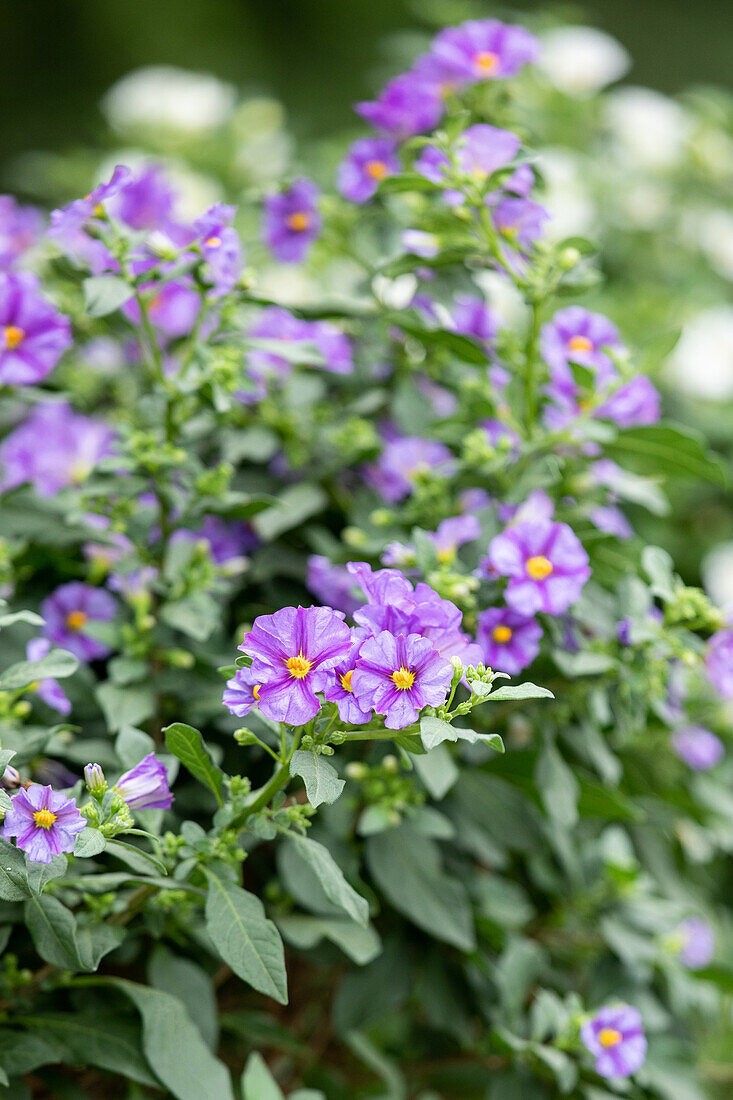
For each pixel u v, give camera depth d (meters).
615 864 0.93
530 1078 0.88
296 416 0.93
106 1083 0.87
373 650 0.73
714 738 0.96
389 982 0.89
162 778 0.77
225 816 0.77
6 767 0.75
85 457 0.94
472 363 0.90
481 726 0.87
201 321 0.85
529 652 0.84
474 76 0.94
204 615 0.85
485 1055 0.92
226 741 0.87
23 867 0.74
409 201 0.94
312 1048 0.93
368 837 0.87
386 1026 0.94
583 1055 0.88
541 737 0.87
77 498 0.87
